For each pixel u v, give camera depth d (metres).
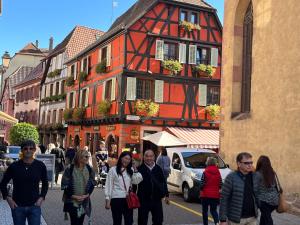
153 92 26.92
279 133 12.52
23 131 23.98
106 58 28.89
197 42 28.25
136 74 26.39
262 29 13.88
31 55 63.22
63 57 40.53
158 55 26.91
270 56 13.33
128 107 26.08
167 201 7.27
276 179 6.71
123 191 6.66
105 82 29.05
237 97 15.73
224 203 5.22
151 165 7.05
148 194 6.91
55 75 42.03
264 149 13.26
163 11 27.47
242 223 5.15
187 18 28.16
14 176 5.56
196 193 12.70
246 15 15.75
